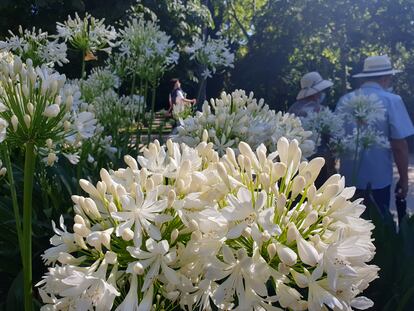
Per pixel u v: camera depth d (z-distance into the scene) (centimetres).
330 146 457
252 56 2114
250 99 305
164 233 130
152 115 450
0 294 324
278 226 118
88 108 318
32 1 890
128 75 533
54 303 130
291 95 2147
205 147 151
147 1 975
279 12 1933
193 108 470
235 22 2194
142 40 425
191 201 127
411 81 2059
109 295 122
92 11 891
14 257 315
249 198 121
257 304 119
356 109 438
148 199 128
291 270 120
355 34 1747
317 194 131
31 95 186
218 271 119
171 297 124
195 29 1052
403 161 484
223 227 123
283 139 140
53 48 401
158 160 145
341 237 119
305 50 1920
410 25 1688
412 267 272
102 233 124
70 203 334
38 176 351
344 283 117
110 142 398
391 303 268
